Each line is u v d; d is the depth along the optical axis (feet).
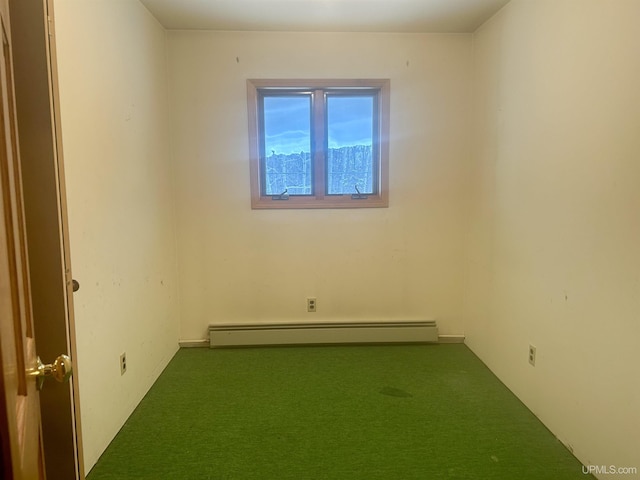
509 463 6.05
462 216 10.66
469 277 10.53
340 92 10.40
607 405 5.55
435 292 10.88
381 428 6.94
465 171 10.53
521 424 7.07
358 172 10.71
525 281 7.67
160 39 9.45
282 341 10.60
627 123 5.16
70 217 5.52
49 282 3.55
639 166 4.98
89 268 6.01
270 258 10.65
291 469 5.91
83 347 5.81
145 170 8.37
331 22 9.45
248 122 10.18
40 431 2.90
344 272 10.77
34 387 2.68
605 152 5.54
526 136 7.61
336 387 8.41
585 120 5.94
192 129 10.14
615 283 5.39
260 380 8.73
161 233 9.34
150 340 8.52
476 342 10.12
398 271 10.80
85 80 5.98
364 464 6.02
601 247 5.64
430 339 10.74
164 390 8.32
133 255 7.68
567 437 6.41
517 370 7.99
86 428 5.85
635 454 5.08
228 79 10.05
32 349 2.71
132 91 7.74
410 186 10.54
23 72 3.37
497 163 8.83
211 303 10.69
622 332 5.28
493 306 9.08
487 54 9.32
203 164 10.27
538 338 7.23
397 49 10.14
